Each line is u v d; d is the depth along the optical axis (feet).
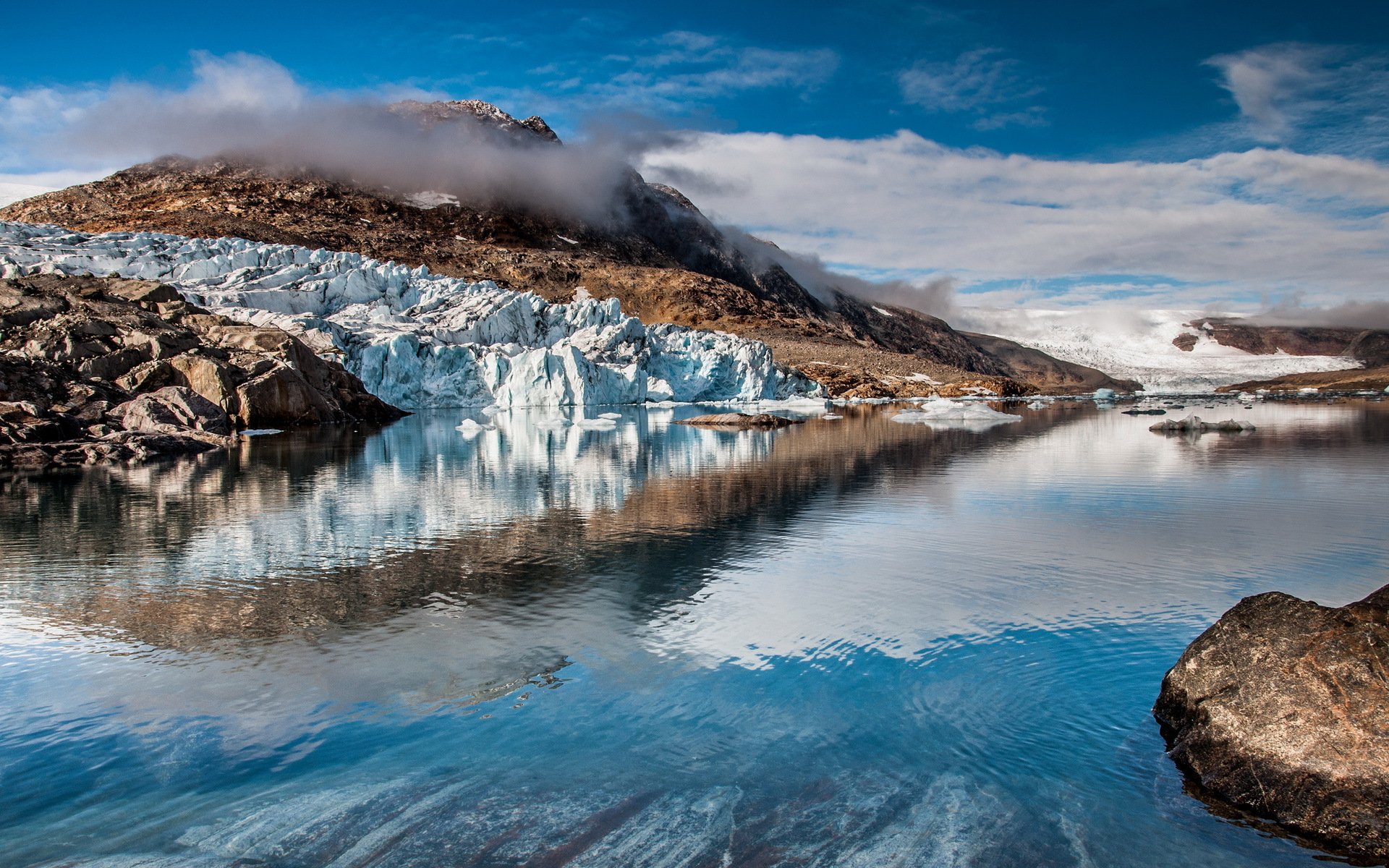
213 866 17.47
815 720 24.38
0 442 93.35
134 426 111.86
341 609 35.35
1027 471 82.43
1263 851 18.40
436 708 25.26
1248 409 221.66
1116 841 18.53
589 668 28.50
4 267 174.09
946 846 18.20
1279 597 23.67
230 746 22.91
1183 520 55.01
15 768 21.70
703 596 37.09
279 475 81.15
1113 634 31.55
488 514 58.23
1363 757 19.11
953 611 34.63
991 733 23.59
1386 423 153.17
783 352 471.62
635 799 20.12
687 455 100.37
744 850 17.99
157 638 31.76
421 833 18.67
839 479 76.69
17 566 43.27
